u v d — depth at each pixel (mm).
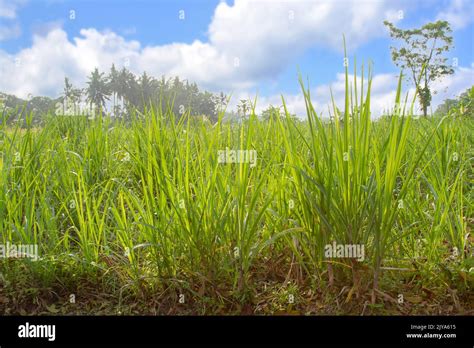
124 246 2818
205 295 2656
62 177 3516
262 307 2600
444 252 2875
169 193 2705
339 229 2473
